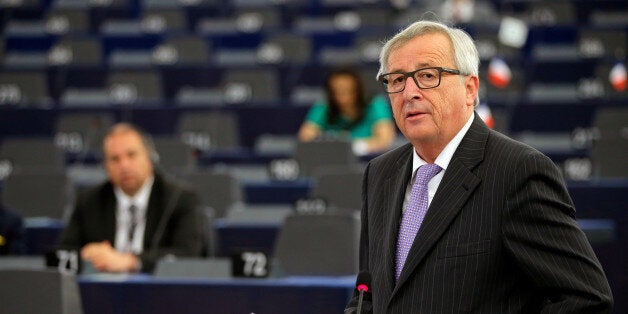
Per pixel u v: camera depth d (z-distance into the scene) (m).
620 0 22.48
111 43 21.80
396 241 4.39
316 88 19.00
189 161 13.42
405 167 4.57
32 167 14.27
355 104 14.29
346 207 10.95
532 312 4.19
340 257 8.30
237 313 7.32
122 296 7.52
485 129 4.39
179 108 17.19
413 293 4.16
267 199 12.78
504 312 4.07
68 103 18.20
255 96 18.06
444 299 4.09
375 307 4.34
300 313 7.23
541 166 4.11
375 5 23.55
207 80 19.20
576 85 18.61
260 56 20.61
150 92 18.41
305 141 13.16
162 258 8.84
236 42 21.86
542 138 15.62
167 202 9.41
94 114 16.98
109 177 9.60
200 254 9.30
